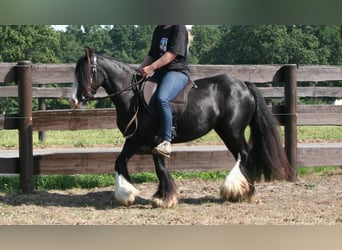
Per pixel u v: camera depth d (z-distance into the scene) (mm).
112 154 7875
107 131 18547
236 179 6598
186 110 6371
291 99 8234
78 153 7777
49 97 12305
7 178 8195
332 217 5848
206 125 6516
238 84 6688
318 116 9062
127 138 6391
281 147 6742
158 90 6172
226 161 8164
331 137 14641
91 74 6168
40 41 39531
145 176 8477
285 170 6770
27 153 7379
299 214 6000
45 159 7691
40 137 13672
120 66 6336
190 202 6836
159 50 6258
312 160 8578
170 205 6375
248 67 8234
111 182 8172
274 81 8305
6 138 16578
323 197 7102
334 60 39625
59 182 7969
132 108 6285
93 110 7922
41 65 7648
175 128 6395
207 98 6512
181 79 6215
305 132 16578
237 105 6578
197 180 8430
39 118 7773
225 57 43719
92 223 5660
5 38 38344
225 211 6211
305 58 39125
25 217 5953
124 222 5695
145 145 6535
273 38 39875
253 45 41125
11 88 10234
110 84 6297
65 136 16250
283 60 39875
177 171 8062
